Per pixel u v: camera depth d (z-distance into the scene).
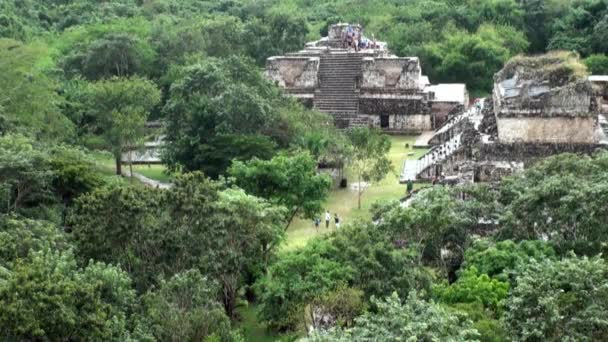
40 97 71.75
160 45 104.50
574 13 126.44
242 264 42.94
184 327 34.25
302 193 59.78
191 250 41.06
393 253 39.19
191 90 75.12
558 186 44.16
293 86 96.19
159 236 40.41
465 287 37.31
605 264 33.03
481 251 42.50
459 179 62.56
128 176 76.75
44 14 131.12
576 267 30.95
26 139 57.44
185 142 71.12
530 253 41.25
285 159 60.25
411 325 26.48
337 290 36.91
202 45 105.62
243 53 108.00
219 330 34.97
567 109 67.38
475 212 48.53
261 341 42.66
